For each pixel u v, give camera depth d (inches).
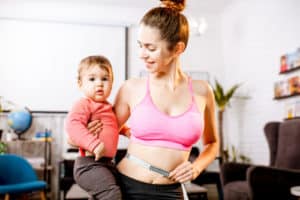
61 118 214.4
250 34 205.3
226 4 228.7
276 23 180.4
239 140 215.2
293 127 135.6
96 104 49.6
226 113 229.8
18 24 214.5
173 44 41.3
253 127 200.4
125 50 224.1
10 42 212.8
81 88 52.1
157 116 42.8
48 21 217.8
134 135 44.9
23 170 159.3
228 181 143.3
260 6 195.0
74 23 220.5
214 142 51.8
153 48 41.0
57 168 209.8
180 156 42.8
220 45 238.4
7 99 208.8
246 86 208.5
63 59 217.2
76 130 46.8
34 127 211.3
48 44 216.5
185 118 43.0
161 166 42.2
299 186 110.0
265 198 115.7
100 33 223.0
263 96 190.7
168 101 43.8
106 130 48.3
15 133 205.2
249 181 117.0
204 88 47.6
